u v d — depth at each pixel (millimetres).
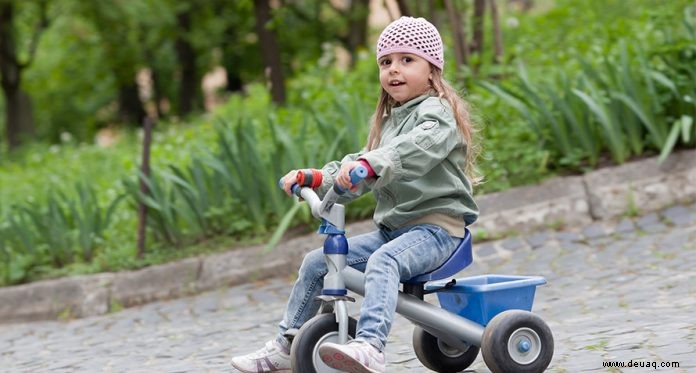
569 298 6102
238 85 22219
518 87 8789
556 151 8359
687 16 9242
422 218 4078
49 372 5699
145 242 8453
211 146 11305
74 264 8586
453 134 4004
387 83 4141
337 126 9234
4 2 18750
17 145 19953
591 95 8266
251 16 19719
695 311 5285
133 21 18922
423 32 4121
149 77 24531
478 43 11188
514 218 7980
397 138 3908
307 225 8242
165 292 7941
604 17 13078
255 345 5832
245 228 8297
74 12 18453
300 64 18891
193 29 19859
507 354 3996
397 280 3898
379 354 3789
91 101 25656
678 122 8016
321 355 3811
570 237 7715
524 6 18266
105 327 7199
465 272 7312
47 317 8031
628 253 7102
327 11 19359
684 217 7742
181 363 5508
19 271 8477
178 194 8430
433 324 4035
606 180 8070
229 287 7895
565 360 4520
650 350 4516
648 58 8750
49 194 8883
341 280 3996
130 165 11750
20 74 20031
